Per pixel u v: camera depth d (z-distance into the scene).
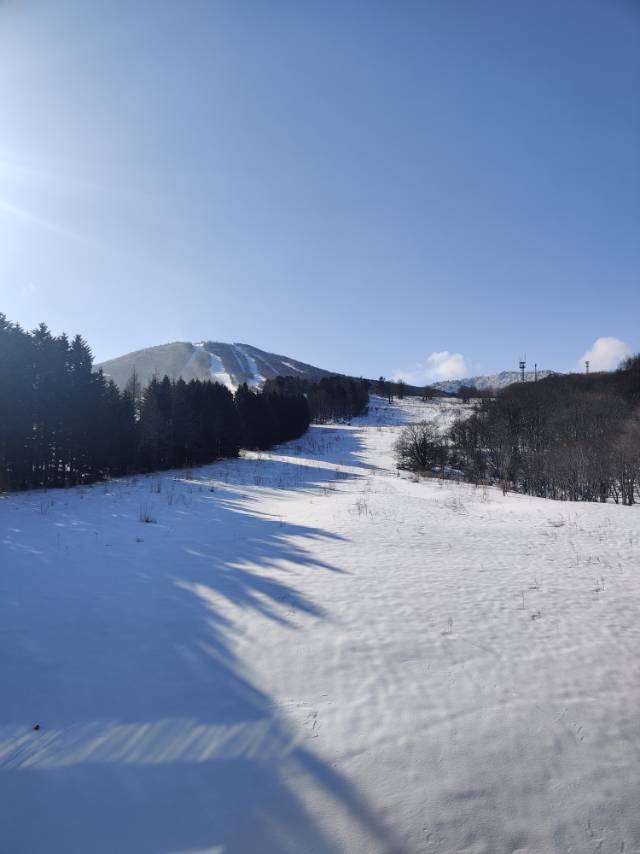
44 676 4.69
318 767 3.56
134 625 5.93
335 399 82.12
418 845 2.99
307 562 9.09
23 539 10.34
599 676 5.04
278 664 5.04
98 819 3.09
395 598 7.12
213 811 3.17
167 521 13.16
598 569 9.40
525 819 3.21
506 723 4.17
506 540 12.34
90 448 25.25
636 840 3.08
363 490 25.03
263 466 34.78
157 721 4.03
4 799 3.21
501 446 41.59
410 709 4.32
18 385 21.45
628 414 43.53
